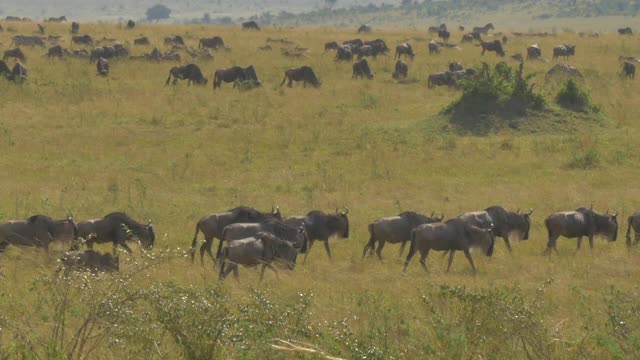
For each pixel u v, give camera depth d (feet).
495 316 102.12
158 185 254.68
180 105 384.27
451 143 318.86
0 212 204.03
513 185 260.62
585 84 454.81
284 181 263.90
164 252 113.39
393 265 175.42
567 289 144.66
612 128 352.49
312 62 520.42
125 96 400.47
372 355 89.81
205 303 90.94
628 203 239.50
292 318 98.89
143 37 581.12
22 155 287.69
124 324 91.76
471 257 177.88
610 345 96.73
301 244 168.35
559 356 97.45
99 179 259.80
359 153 305.12
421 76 481.87
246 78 440.04
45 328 101.04
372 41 568.41
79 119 348.59
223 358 89.51
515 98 358.02
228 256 151.33
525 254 189.06
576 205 236.84
